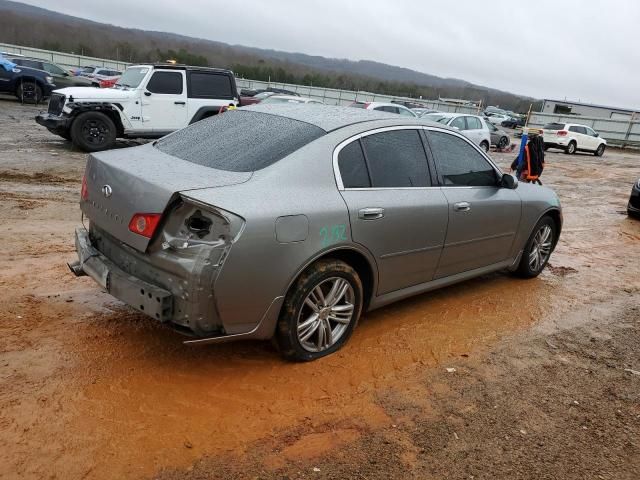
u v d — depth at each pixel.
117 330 3.86
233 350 3.73
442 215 4.23
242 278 3.00
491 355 4.04
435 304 4.95
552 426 3.21
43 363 3.35
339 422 3.06
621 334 4.64
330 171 3.52
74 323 3.91
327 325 3.66
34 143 12.96
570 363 4.02
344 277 3.62
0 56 22.44
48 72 23.17
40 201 7.38
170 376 3.35
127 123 12.48
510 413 3.30
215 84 13.43
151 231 3.01
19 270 4.82
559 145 27.14
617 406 3.48
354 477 2.64
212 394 3.21
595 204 11.96
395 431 3.02
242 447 2.79
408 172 4.09
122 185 3.23
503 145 23.17
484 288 5.53
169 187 2.99
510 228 5.14
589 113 61.66
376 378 3.56
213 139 3.86
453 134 4.61
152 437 2.79
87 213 3.64
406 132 4.18
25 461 2.53
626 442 3.12
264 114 4.12
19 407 2.91
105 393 3.11
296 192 3.28
